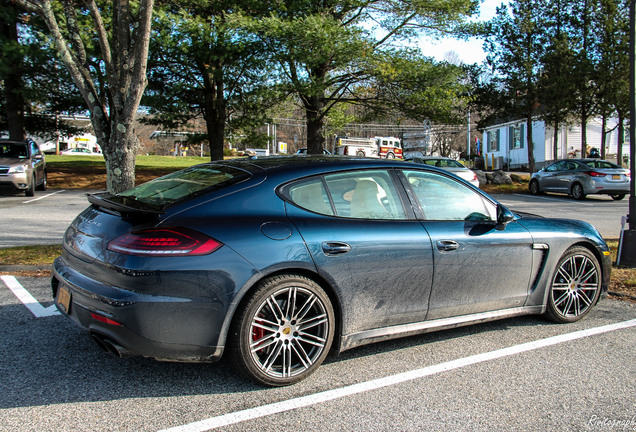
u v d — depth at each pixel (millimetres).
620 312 4840
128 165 6070
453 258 3703
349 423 2697
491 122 22984
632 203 6715
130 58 5887
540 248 4207
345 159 3709
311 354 3240
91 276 2996
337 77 18328
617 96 19797
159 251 2783
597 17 19734
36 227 9219
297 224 3182
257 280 2977
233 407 2852
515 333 4211
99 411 2775
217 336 2896
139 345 2793
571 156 33312
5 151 15133
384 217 3545
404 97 19312
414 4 17453
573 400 3010
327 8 17922
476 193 4129
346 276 3275
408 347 3869
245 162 3672
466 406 2914
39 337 3885
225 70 17047
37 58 15258
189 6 17625
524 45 21047
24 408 2787
